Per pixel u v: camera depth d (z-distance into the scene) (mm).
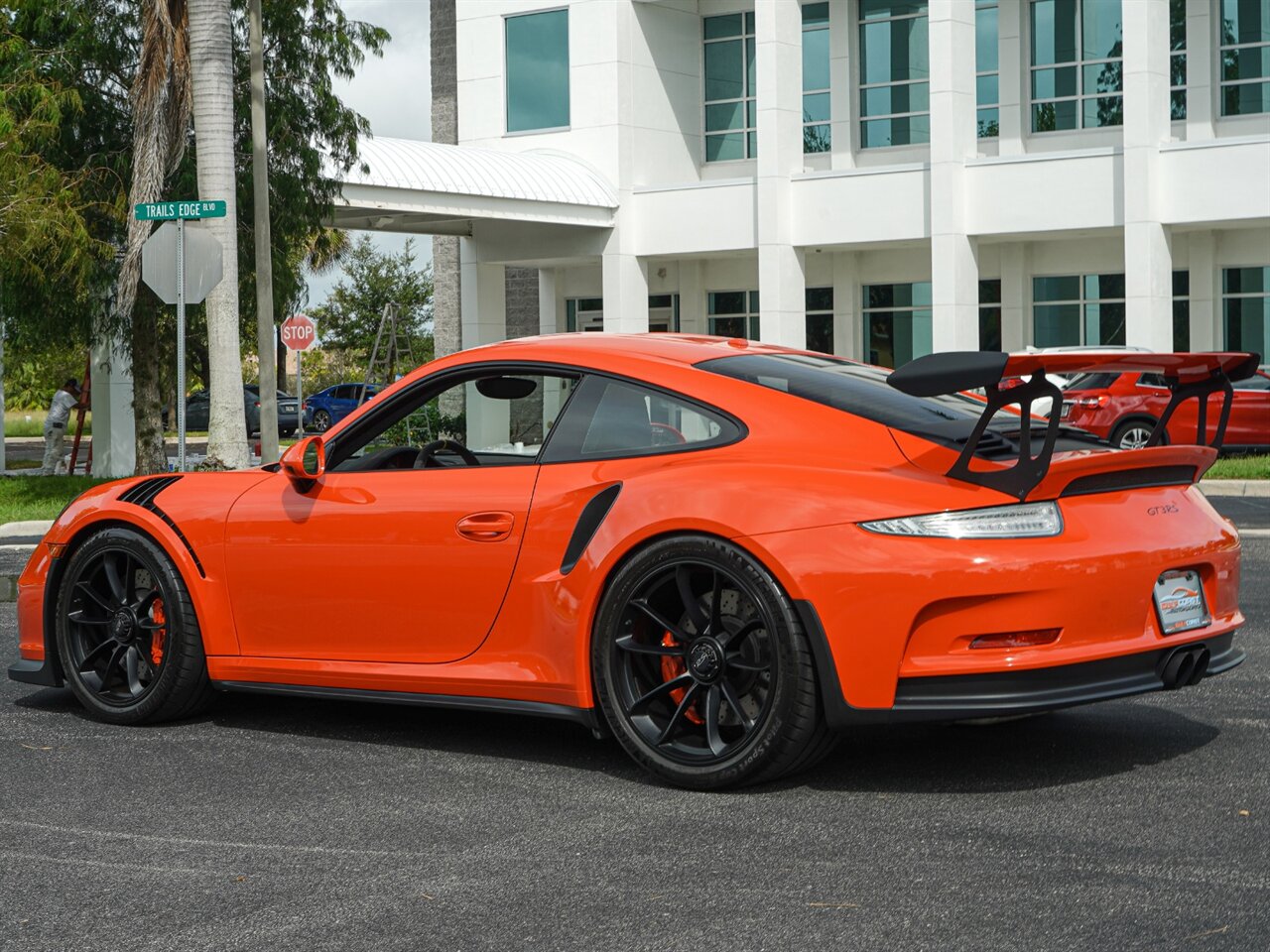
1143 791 4805
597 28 30375
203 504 5957
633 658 5039
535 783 5082
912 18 29562
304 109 22797
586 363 5371
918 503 4582
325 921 3783
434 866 4207
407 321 53438
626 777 5129
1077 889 3887
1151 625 4762
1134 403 20281
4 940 3711
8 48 20391
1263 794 4754
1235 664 5113
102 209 21047
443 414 5648
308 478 5684
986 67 28875
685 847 4324
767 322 28375
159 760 5512
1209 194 24828
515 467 5348
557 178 29328
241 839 4504
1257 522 14211
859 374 5383
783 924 3678
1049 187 26141
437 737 5801
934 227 26750
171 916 3848
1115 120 27703
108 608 6125
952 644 4531
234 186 19047
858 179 27797
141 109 19797
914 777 5020
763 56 28047
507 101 31812
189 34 19875
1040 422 5160
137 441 22562
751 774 4785
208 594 5895
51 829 4648
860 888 3932
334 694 5672
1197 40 26969
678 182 30344
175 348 25453
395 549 5453
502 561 5242
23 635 6387
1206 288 26797
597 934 3646
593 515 5094
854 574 4559
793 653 4656
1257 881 3926
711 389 5133
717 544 4773
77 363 56719
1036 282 28750
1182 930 3578
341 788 5070
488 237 31781
